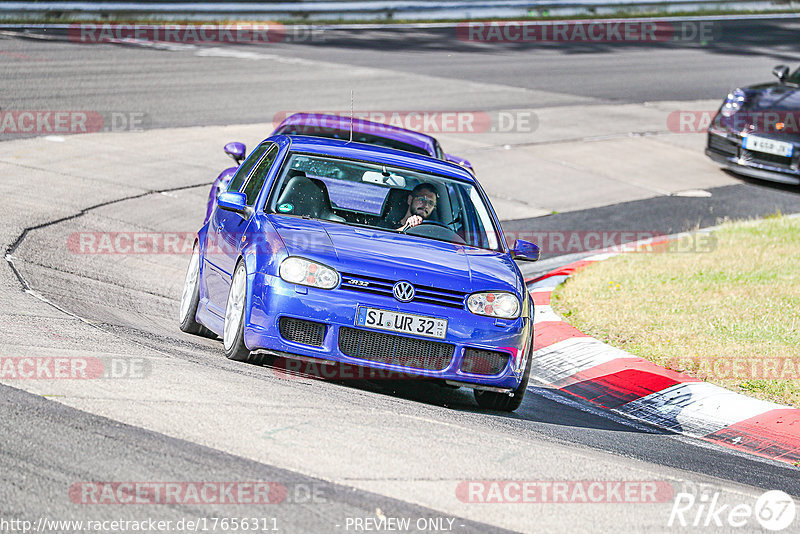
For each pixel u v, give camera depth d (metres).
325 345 21.53
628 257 42.56
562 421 23.92
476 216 25.95
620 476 18.55
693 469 20.73
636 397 27.28
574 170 58.81
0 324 22.20
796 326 32.62
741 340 31.22
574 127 69.00
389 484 15.95
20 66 68.12
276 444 16.92
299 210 24.62
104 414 17.25
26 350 20.47
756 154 57.94
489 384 22.39
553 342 31.61
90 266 32.38
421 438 18.56
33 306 24.86
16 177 42.69
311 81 74.31
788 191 59.00
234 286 23.25
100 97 61.44
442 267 22.70
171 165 48.81
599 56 99.31
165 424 17.14
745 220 51.62
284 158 26.05
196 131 55.94
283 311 21.50
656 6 126.75
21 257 31.22
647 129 70.88
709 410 26.20
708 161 64.44
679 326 32.62
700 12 128.75
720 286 37.47
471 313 22.09
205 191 45.62
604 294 36.56
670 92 84.19
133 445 16.05
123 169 46.91
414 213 25.34
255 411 18.47
